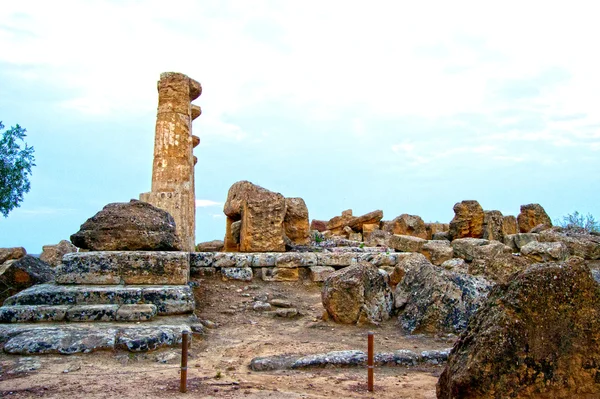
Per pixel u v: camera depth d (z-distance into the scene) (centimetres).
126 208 1211
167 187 1487
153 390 605
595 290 516
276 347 862
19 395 583
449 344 884
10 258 1908
